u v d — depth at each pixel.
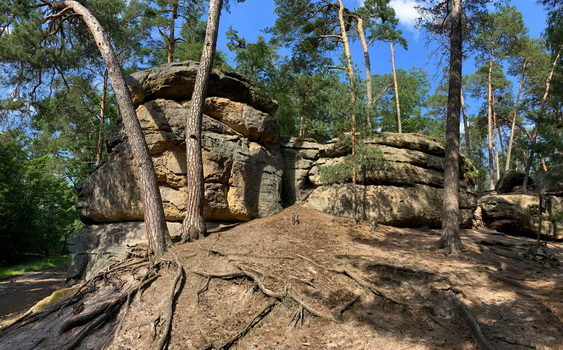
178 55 20.41
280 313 6.55
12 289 14.43
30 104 14.51
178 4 19.59
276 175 14.43
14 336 7.36
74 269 12.23
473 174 17.02
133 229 12.04
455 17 11.65
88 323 7.11
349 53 15.80
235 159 12.84
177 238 10.53
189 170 10.60
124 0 20.94
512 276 8.39
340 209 14.05
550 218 10.98
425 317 6.21
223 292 7.34
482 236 13.26
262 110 14.78
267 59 20.59
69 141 24.09
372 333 5.80
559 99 14.35
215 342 5.84
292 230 11.03
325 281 7.52
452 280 7.81
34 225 29.05
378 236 11.52
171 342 6.05
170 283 7.83
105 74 22.86
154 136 11.98
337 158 15.19
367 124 13.38
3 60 12.93
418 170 14.70
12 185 26.75
